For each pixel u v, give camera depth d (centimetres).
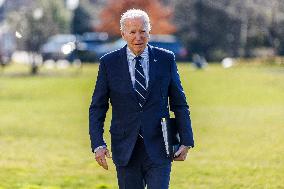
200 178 1744
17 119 3453
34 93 5312
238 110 3844
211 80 6456
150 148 888
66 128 3028
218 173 1820
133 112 895
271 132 2819
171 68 911
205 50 12175
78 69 8912
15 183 1664
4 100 4709
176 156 892
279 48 10744
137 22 881
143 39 886
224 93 5084
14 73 8238
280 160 2061
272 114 3616
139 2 12694
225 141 2523
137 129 893
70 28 14975
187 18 12562
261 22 10944
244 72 7700
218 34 12075
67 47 8069
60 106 4219
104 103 920
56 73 8106
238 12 11719
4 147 2406
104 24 12838
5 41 13350
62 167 1947
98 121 912
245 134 2748
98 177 1769
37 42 10006
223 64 9888
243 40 11950
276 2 10425
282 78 6662
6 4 17475
